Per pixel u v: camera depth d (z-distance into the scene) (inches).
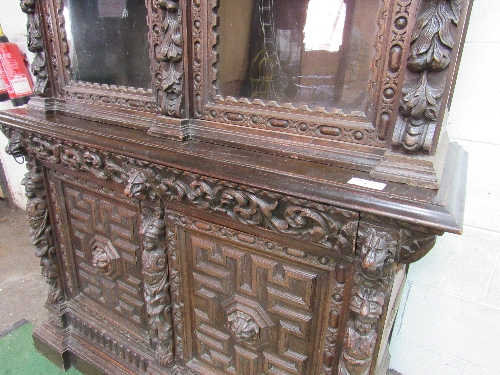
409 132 26.8
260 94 35.4
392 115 28.7
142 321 50.5
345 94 31.2
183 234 40.6
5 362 58.4
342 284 31.7
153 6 37.1
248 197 31.4
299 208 29.0
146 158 35.9
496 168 40.3
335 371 35.4
